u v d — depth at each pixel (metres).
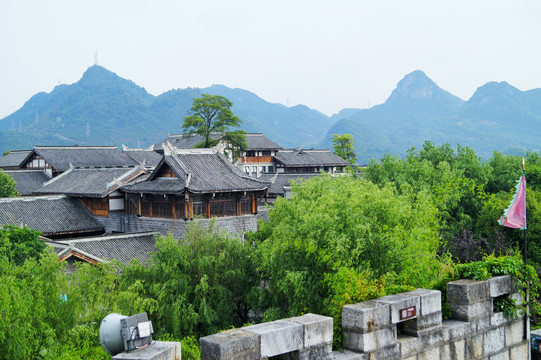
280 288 22.45
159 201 41.03
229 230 40.44
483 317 11.02
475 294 10.87
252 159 102.00
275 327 8.00
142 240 37.78
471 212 40.06
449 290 11.02
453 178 38.03
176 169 39.78
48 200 46.38
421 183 38.41
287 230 23.88
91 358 13.69
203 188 38.19
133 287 21.78
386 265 20.62
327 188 32.16
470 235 32.19
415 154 48.19
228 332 7.72
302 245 22.52
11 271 17.22
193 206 38.66
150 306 23.50
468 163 44.25
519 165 44.62
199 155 43.06
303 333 8.15
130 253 35.72
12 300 14.64
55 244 33.47
